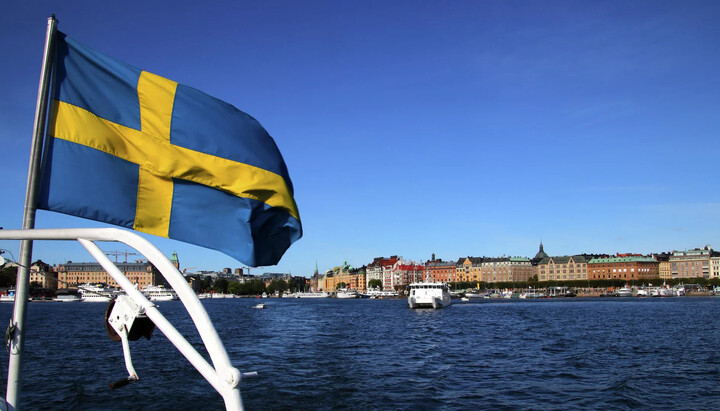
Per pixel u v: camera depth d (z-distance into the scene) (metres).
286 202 8.19
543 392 24.31
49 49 6.96
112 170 7.34
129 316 6.15
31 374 28.77
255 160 7.95
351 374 28.78
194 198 7.72
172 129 7.65
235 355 37.06
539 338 48.47
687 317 81.50
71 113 7.21
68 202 7.06
